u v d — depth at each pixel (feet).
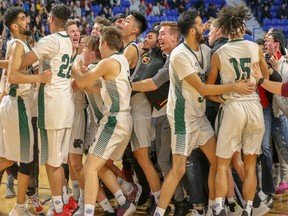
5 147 15.23
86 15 48.01
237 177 15.76
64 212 15.06
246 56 13.53
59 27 14.61
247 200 13.93
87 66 15.93
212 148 14.23
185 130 13.87
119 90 14.14
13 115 14.90
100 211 16.61
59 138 14.46
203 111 14.23
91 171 13.97
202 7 54.65
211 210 14.53
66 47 14.51
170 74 14.06
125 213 14.85
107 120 14.23
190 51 13.88
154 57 15.56
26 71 15.10
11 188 18.76
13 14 14.75
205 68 14.24
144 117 15.31
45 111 14.30
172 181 13.88
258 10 56.44
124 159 17.71
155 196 15.30
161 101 15.16
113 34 14.26
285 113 16.44
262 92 16.31
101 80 14.24
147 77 15.31
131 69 15.39
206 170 15.65
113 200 17.70
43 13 41.88
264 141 16.40
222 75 13.80
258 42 19.08
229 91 13.43
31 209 17.10
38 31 40.16
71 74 14.83
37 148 15.53
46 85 14.30
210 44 15.58
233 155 14.57
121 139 14.29
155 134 15.89
